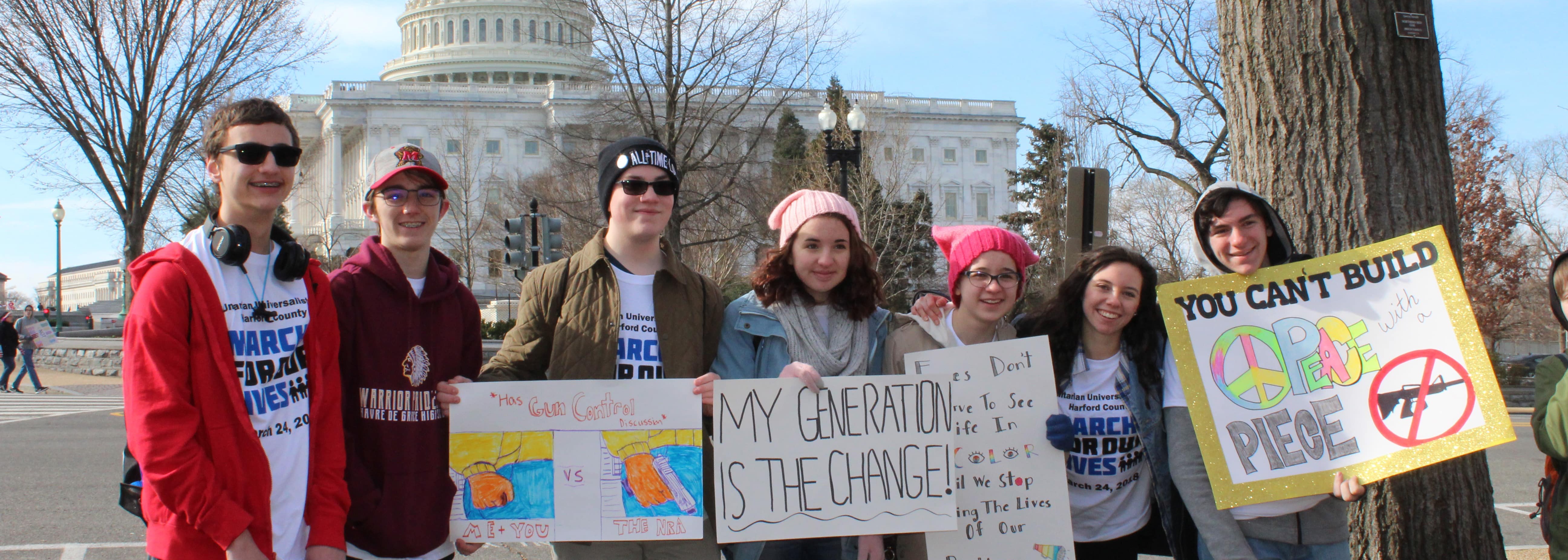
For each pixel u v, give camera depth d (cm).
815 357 341
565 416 328
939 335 346
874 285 354
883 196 2703
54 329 3155
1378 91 369
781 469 325
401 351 317
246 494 269
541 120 7256
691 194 2527
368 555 313
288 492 282
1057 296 343
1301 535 317
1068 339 334
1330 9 372
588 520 328
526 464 327
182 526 261
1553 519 321
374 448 313
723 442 324
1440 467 373
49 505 732
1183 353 321
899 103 5291
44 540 624
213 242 273
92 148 1962
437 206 330
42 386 1928
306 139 7950
